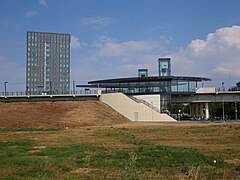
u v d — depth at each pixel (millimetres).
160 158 20234
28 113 70375
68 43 174625
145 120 73250
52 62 170250
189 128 46781
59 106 77000
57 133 45469
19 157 22203
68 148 26484
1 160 20688
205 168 16703
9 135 43250
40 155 23000
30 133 46156
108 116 72688
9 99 83125
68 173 16141
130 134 40625
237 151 23703
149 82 82062
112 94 79562
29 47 167250
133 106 75062
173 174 15438
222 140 31531
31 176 15602
